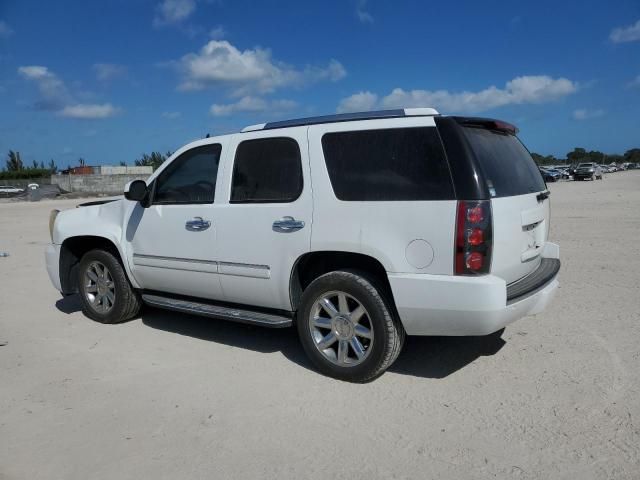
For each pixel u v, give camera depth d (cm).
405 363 483
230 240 498
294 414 393
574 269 837
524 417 377
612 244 1074
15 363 508
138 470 327
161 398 426
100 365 498
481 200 389
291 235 459
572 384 424
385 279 448
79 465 334
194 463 333
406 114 437
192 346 545
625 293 682
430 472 317
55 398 430
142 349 539
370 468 323
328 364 453
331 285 442
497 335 543
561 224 1467
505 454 333
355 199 430
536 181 503
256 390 436
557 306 634
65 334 593
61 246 652
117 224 604
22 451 352
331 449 345
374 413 391
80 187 5866
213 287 523
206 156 529
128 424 385
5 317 667
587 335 532
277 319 482
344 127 446
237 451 346
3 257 1154
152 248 563
